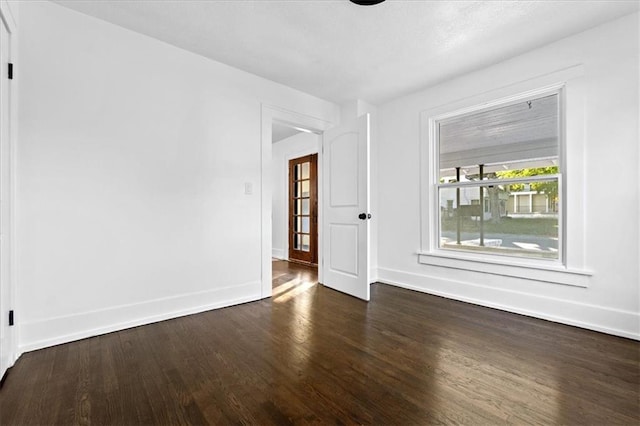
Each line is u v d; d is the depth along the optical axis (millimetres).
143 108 2301
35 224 1855
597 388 1469
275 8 2012
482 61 2713
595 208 2213
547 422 1228
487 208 2898
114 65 2168
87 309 2053
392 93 3461
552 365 1695
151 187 2338
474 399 1386
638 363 1714
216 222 2711
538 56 2488
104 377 1560
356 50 2539
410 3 1951
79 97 2020
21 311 1808
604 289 2170
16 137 1755
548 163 2502
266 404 1349
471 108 2955
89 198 2061
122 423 1224
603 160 2178
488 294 2793
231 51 2557
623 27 2086
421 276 3357
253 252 2975
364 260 3006
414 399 1387
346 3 1956
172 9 2016
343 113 3797
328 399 1386
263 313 2592
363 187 3045
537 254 2566
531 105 2598
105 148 2125
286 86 3262
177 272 2477
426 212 3322
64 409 1305
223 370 1638
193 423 1227
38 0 1874
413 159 3443
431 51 2551
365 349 1900
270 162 3123
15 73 1737
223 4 1969
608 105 2152
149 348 1899
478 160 2969
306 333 2154
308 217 5355
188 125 2541
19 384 1489
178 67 2488
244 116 2910
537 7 1983
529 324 2336
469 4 1959
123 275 2207
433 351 1873
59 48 1946
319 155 3783
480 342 2008
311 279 3973
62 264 1956
